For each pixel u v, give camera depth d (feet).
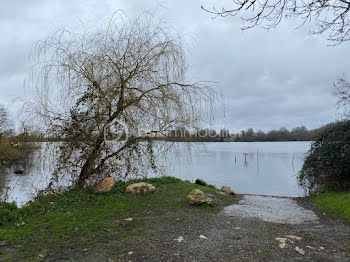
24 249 12.28
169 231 15.05
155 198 22.07
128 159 24.68
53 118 22.50
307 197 28.66
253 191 36.99
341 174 27.55
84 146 23.17
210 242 13.48
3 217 16.02
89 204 19.80
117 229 15.10
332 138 28.89
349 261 11.48
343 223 17.40
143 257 11.64
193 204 20.95
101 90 21.91
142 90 23.26
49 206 19.24
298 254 12.17
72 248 12.46
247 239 13.97
